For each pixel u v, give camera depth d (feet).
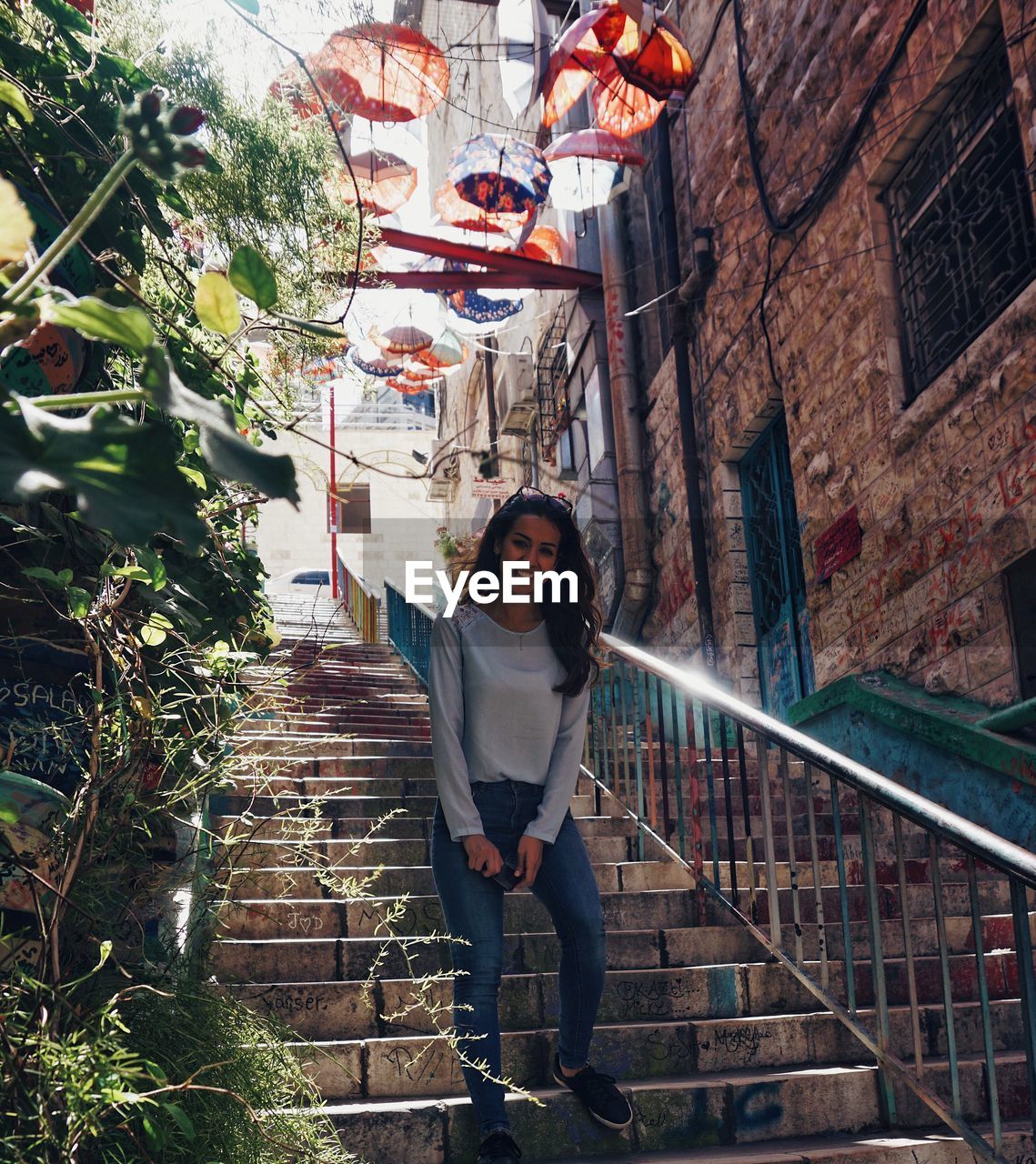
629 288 35.32
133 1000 6.84
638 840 14.76
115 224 7.75
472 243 33.71
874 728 20.12
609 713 16.28
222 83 9.09
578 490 38.04
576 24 20.93
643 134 35.04
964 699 18.19
